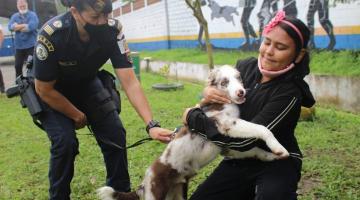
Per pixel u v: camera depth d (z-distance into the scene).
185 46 15.30
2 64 18.89
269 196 3.02
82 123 3.88
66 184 3.78
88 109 3.96
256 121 2.98
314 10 9.38
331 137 6.17
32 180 5.34
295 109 3.04
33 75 3.82
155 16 17.36
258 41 11.29
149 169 3.38
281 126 3.03
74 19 3.46
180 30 15.51
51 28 3.44
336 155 5.57
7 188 5.11
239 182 3.32
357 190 4.58
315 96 8.26
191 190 4.68
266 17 10.83
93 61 3.68
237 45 12.16
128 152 6.00
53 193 3.80
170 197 3.48
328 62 8.67
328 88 7.98
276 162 3.15
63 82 3.78
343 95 7.72
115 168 4.07
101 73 4.14
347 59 8.42
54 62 3.53
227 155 3.31
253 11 11.28
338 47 8.96
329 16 9.05
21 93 3.88
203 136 3.15
